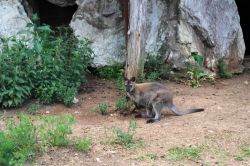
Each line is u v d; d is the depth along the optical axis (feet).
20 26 46.75
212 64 50.08
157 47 49.83
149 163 28.12
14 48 40.11
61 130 29.50
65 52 43.39
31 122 30.01
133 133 32.19
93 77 48.57
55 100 39.68
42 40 43.47
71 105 39.40
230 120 35.55
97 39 49.80
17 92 38.09
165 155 29.17
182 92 44.42
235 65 52.03
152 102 36.11
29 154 28.12
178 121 35.37
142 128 33.83
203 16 49.80
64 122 31.07
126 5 45.93
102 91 44.21
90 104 40.29
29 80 39.14
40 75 39.78
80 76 43.45
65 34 47.52
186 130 33.19
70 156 28.58
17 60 38.99
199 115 36.76
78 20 50.21
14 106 38.22
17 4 48.62
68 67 42.34
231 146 30.66
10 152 27.25
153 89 36.50
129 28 43.52
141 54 43.60
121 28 50.37
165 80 48.55
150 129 33.55
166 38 50.03
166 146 30.42
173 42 49.73
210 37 49.93
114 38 50.06
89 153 29.17
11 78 38.11
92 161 28.17
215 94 43.88
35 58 40.14
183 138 31.68
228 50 51.29
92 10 50.31
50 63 40.57
